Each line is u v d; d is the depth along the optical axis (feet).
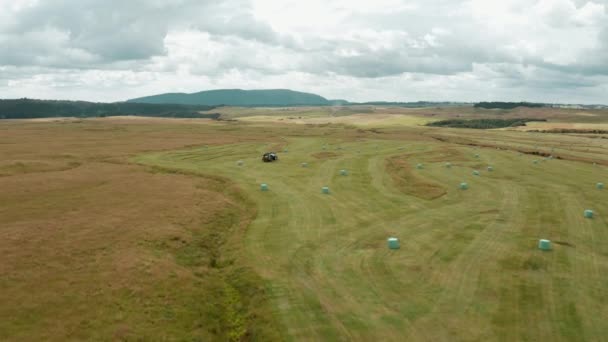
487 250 98.43
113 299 74.13
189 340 66.69
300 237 109.91
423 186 170.91
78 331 64.49
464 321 67.10
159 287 80.23
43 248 94.94
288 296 77.46
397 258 94.22
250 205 145.07
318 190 166.30
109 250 95.40
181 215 125.90
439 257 94.38
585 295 75.41
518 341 61.41
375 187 172.65
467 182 182.19
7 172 190.29
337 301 75.05
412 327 65.87
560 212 132.67
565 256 94.27
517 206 140.26
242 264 93.20
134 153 272.31
